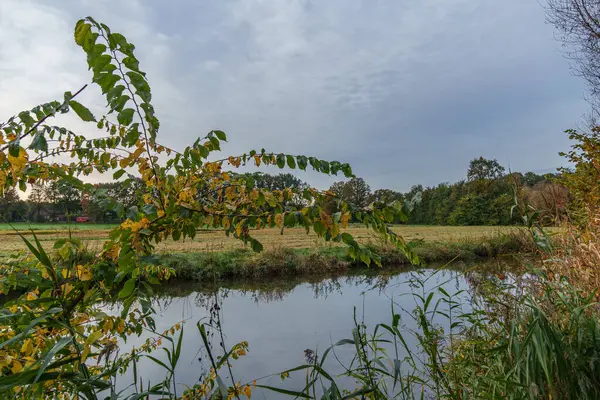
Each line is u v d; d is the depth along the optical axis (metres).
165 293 9.96
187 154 1.78
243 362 5.04
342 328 6.71
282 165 1.99
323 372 1.79
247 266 13.01
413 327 5.40
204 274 11.73
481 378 2.45
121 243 1.47
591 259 3.14
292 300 9.66
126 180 1.83
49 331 1.68
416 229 34.69
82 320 1.56
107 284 1.49
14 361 1.36
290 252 14.48
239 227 1.82
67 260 1.56
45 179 1.82
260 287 11.76
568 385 1.88
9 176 1.66
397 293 8.84
